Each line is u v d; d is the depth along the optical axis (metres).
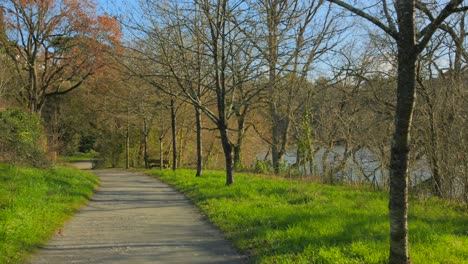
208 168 33.75
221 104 16.08
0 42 26.33
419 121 13.82
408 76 5.24
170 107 26.02
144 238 8.38
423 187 13.60
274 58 15.00
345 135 19.86
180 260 6.83
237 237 8.16
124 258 6.93
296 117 25.28
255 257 6.83
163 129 34.47
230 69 15.59
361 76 17.97
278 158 26.69
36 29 27.12
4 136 17.86
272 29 14.94
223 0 14.51
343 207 10.87
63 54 29.19
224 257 7.00
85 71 29.62
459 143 12.34
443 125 12.83
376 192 14.63
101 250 7.43
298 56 15.17
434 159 13.05
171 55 15.38
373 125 17.91
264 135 33.78
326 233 7.75
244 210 10.56
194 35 15.73
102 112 37.53
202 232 8.93
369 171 18.55
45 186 13.64
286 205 11.34
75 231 9.02
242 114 28.02
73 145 44.38
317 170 21.61
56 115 36.47
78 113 42.47
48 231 8.67
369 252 6.38
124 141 41.69
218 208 11.27
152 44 15.49
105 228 9.35
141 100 25.69
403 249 5.40
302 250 6.84
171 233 8.84
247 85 18.66
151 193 16.28
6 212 8.73
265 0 14.70
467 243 7.00
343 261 6.04
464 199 12.18
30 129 19.69
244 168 27.55
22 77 28.39
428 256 6.22
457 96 12.51
